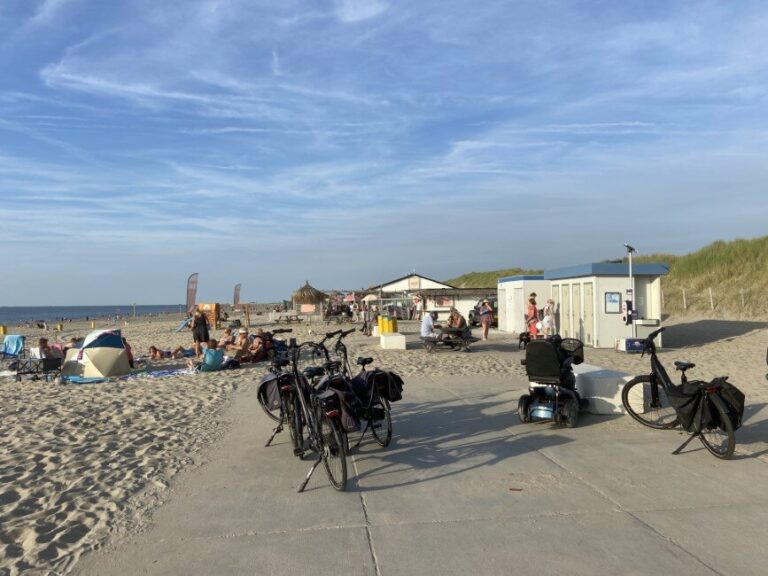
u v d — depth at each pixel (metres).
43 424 8.80
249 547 4.29
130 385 12.80
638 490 5.30
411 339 23.55
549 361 7.69
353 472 6.09
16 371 15.02
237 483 5.84
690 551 4.07
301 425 6.59
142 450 7.18
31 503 5.45
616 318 18.11
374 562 3.99
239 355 16.12
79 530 4.73
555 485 5.48
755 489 5.27
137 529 4.71
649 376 7.84
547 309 18.52
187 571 3.95
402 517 4.79
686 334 22.17
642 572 3.78
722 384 6.21
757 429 7.36
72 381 13.82
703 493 5.19
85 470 6.42
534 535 4.37
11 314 196.00
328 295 48.16
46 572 4.00
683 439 7.03
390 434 7.00
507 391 10.57
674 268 37.66
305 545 4.29
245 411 9.55
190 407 9.95
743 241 35.59
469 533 4.43
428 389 10.96
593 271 17.97
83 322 76.00
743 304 29.09
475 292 38.44
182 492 5.61
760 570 3.78
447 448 6.91
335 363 6.83
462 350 18.25
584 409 8.28
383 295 47.00
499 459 6.39
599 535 4.35
